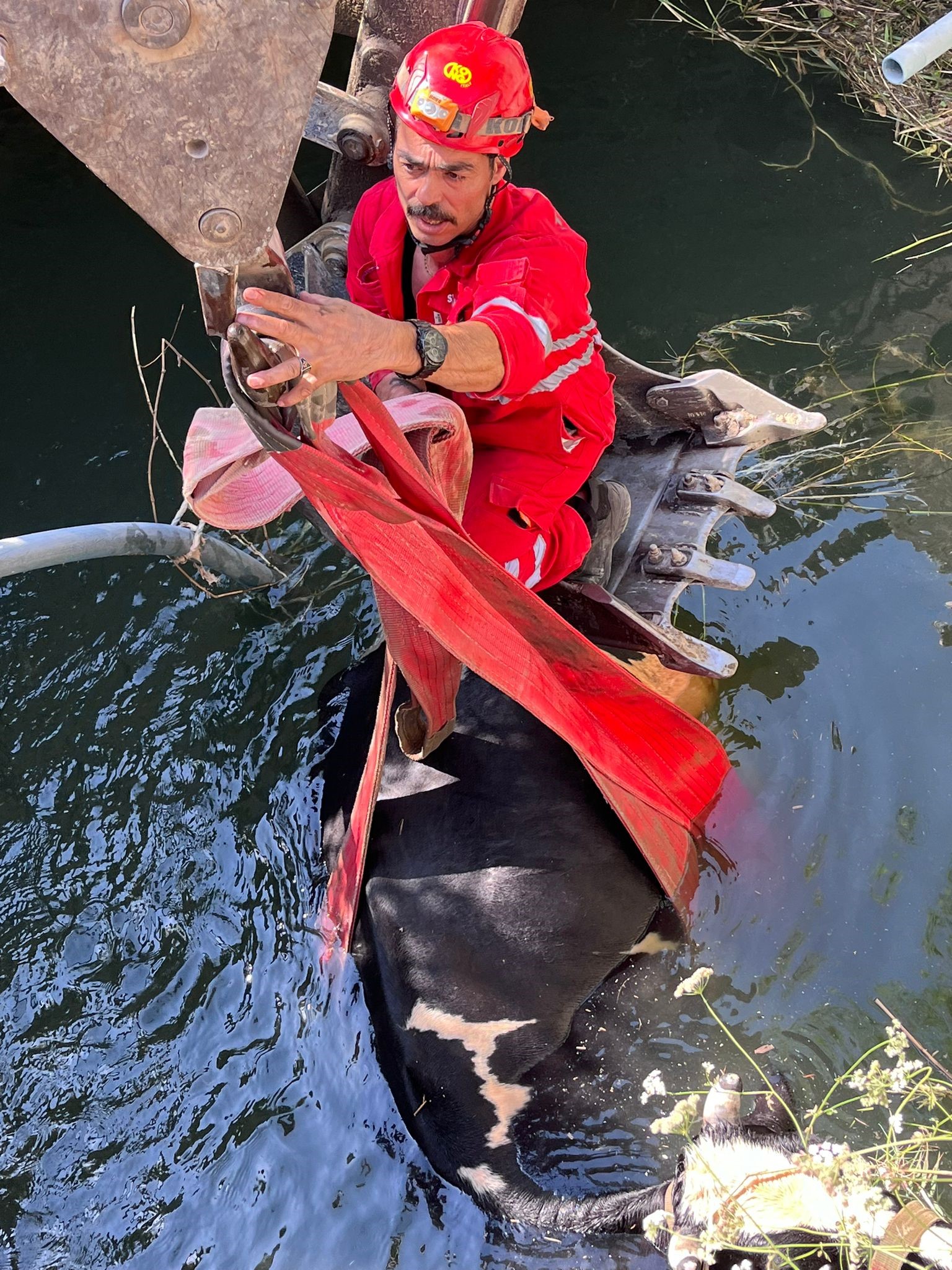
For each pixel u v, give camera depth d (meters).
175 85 1.26
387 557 2.11
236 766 3.22
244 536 3.81
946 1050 2.54
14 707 3.40
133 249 4.71
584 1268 2.19
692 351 4.23
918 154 4.86
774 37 5.42
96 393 4.21
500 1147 2.36
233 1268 2.30
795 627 3.44
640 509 3.36
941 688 3.25
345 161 3.33
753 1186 2.08
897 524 3.69
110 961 2.82
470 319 2.28
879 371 4.14
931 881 2.83
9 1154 2.48
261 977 2.75
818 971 2.68
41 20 1.21
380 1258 2.28
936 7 5.40
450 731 2.72
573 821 2.62
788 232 4.62
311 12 1.25
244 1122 2.50
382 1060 2.52
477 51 2.33
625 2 5.63
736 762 3.13
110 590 3.70
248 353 1.52
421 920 2.51
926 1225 1.95
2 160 5.07
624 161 4.92
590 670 2.60
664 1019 2.59
